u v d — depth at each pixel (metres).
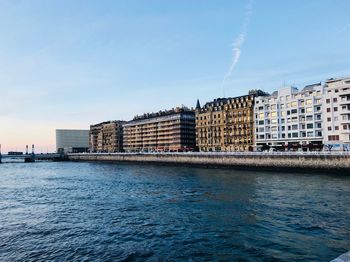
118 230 32.12
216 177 87.50
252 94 159.75
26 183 81.56
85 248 26.81
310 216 36.12
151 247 26.70
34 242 28.73
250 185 65.69
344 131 116.25
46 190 65.75
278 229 31.28
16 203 49.78
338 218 34.91
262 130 148.12
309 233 29.73
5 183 81.94
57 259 24.36
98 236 30.22
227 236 29.36
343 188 58.56
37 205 47.59
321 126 125.94
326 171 90.94
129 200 50.19
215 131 175.38
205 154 133.38
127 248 26.56
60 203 48.97
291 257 23.97
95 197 54.34
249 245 26.77
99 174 108.88
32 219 37.88
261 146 136.75
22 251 26.34
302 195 50.69
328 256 24.03
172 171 116.62
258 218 35.81
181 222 34.84
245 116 160.38
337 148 117.62
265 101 147.62
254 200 47.03
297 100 134.50
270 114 145.00
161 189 62.81
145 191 60.53
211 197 50.97
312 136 128.75
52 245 27.80
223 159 124.25
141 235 30.23
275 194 52.28
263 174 94.12
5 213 41.62
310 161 94.81
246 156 114.56
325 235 29.03
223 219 35.78
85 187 70.00
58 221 36.62
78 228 33.28
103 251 25.95
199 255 24.64
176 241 28.16
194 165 138.88
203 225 33.34
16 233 31.72
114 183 77.00
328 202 44.12
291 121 136.38
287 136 137.75
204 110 182.88
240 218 36.06
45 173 119.75
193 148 189.88
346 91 115.06
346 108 116.31
